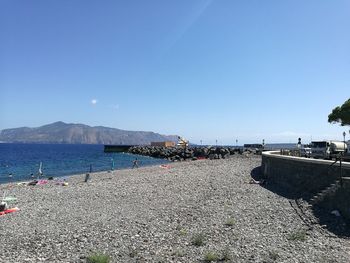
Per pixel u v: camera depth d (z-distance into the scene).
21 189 44.50
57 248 20.34
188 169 62.00
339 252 19.61
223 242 21.17
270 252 19.39
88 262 17.88
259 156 89.69
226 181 45.34
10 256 19.00
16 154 156.38
